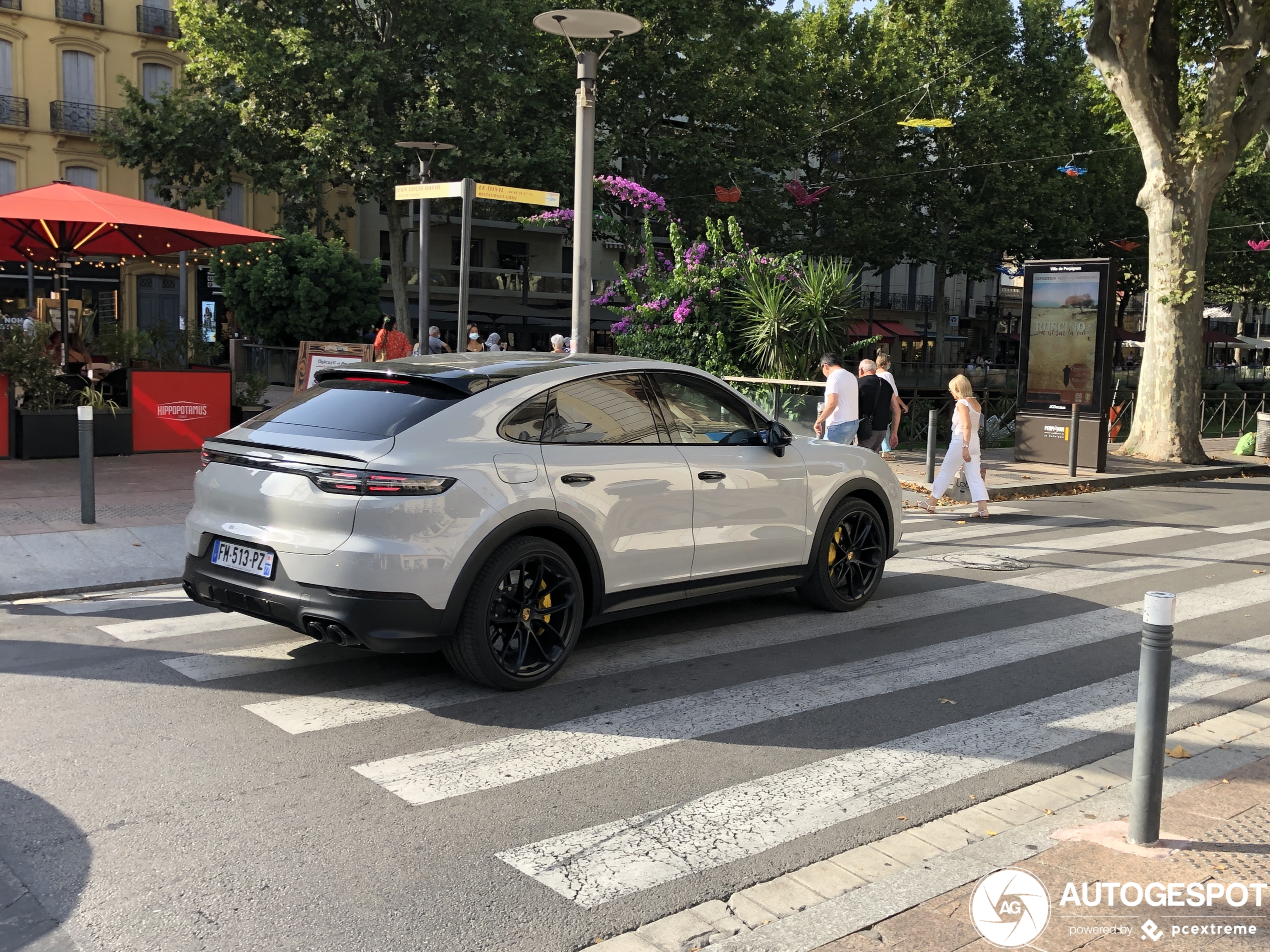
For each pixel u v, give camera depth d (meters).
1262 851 3.69
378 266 32.97
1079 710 5.32
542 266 47.78
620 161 36.22
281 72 29.34
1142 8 17.03
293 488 4.81
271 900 3.24
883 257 40.94
